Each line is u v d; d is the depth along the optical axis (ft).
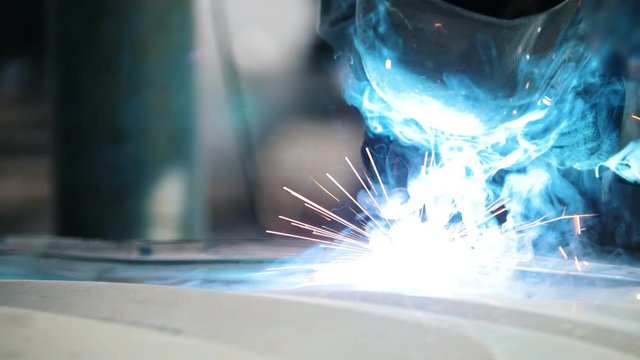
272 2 26.00
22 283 5.73
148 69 14.94
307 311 5.06
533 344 4.54
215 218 19.57
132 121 15.01
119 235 15.17
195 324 4.74
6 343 4.39
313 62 25.41
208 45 22.61
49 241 8.41
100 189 15.11
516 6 6.50
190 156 15.75
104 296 5.36
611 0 7.08
